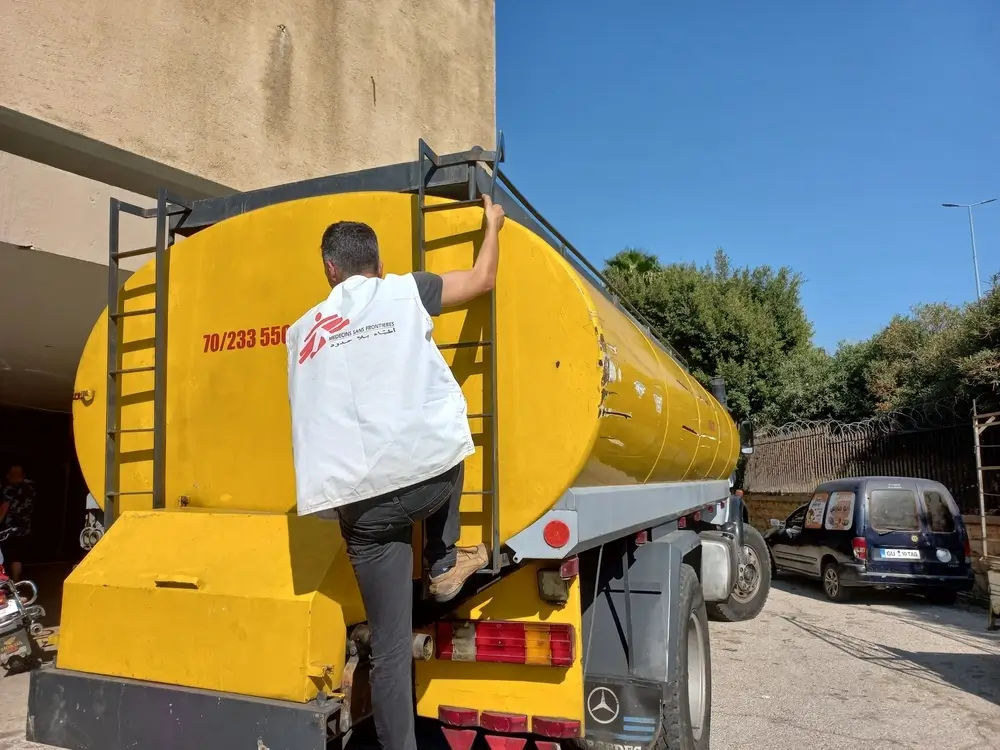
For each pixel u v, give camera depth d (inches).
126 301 131.6
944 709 217.2
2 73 239.9
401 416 84.4
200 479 120.4
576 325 100.8
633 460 128.6
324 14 369.1
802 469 627.5
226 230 124.0
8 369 382.0
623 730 129.9
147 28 288.0
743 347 754.8
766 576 352.8
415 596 105.3
